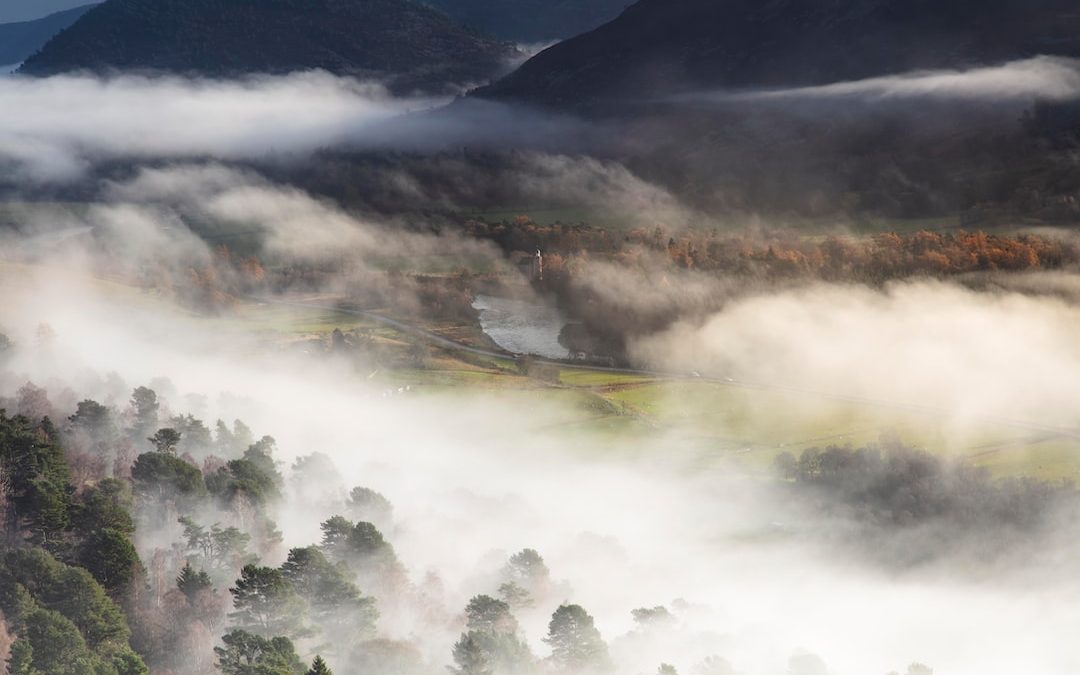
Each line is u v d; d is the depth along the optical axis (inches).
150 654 4434.1
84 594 4384.8
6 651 3914.9
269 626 4510.3
